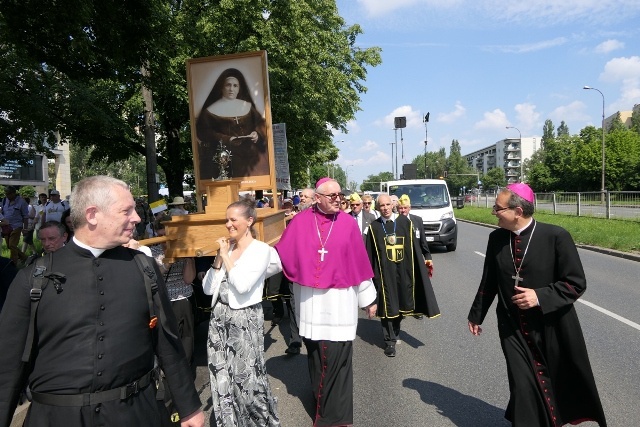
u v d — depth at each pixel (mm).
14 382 1938
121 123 14852
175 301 4773
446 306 8039
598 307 7574
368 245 5898
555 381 3123
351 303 4078
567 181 64750
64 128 13750
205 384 5062
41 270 1989
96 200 2051
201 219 4566
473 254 14109
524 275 3201
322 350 3986
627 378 4777
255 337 3777
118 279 2088
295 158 22141
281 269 4238
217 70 6168
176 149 17938
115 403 2004
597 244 14938
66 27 6562
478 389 4660
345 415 3877
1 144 12672
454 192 118000
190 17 13727
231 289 3748
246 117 6164
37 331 1962
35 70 11898
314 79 17625
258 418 3752
